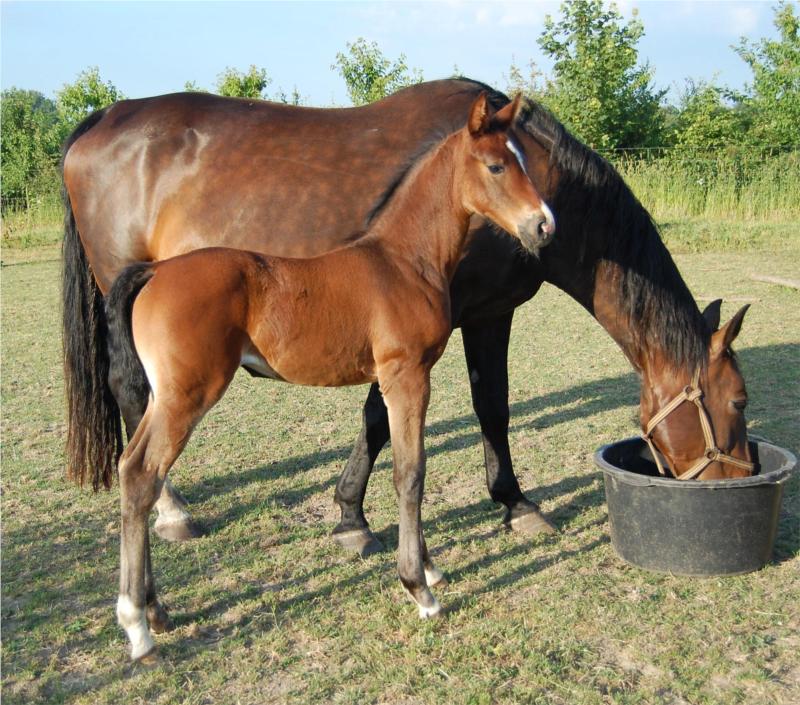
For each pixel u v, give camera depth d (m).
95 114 4.24
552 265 3.60
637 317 3.38
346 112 3.84
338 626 2.93
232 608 3.09
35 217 17.67
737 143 18.09
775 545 3.48
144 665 2.70
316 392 6.50
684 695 2.46
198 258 2.72
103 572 3.43
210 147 3.76
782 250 12.83
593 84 15.41
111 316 2.72
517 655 2.69
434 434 5.32
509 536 3.75
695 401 3.26
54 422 5.73
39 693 2.56
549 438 5.14
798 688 2.48
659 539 3.21
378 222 3.05
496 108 3.57
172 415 2.64
